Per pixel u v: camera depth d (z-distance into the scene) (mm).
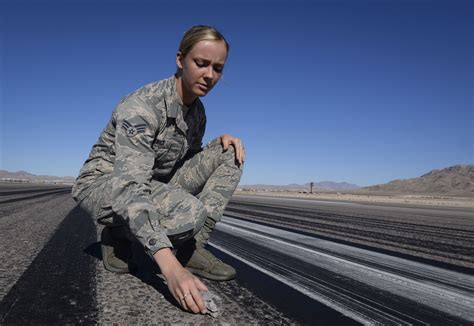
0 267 2631
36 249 3322
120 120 2043
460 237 5621
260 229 5484
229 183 2582
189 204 2189
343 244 4281
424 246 4445
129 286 2203
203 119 2713
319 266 2984
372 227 6660
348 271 2838
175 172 2838
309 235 4988
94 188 2348
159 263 1728
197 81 2176
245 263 3018
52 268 2631
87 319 1682
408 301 2123
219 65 2203
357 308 1966
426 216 11031
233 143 2613
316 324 1717
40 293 2051
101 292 2078
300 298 2107
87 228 4902
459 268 3141
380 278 2645
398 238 5152
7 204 8688
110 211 2262
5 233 4211
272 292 2211
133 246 3502
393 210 14219
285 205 14867
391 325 1744
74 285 2213
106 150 2449
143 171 1944
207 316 1751
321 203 19344
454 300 2172
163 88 2252
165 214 2178
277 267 2898
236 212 9086
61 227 4891
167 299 1977
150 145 2080
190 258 2512
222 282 2424
